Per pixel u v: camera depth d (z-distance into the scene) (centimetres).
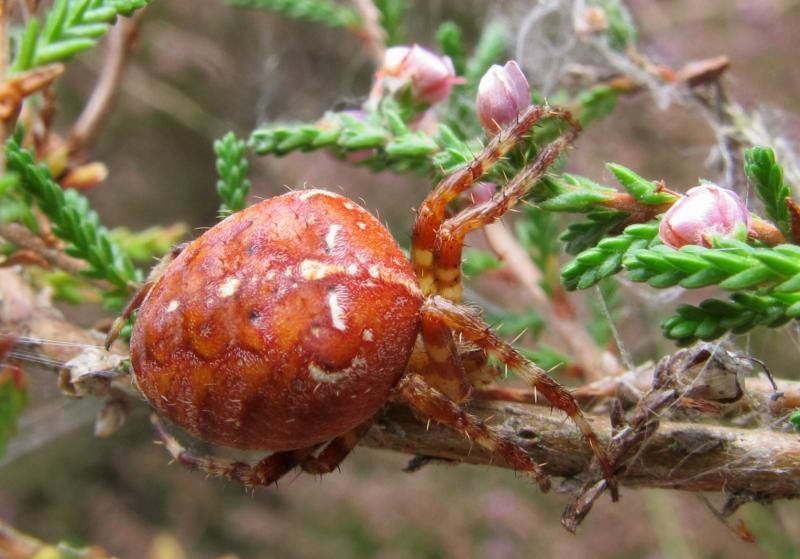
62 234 5
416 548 12
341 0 9
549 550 12
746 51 11
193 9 14
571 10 7
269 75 14
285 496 14
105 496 14
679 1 11
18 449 12
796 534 8
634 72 6
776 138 6
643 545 11
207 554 14
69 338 5
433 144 5
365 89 14
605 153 10
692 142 10
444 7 13
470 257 6
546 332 7
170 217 16
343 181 13
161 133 16
